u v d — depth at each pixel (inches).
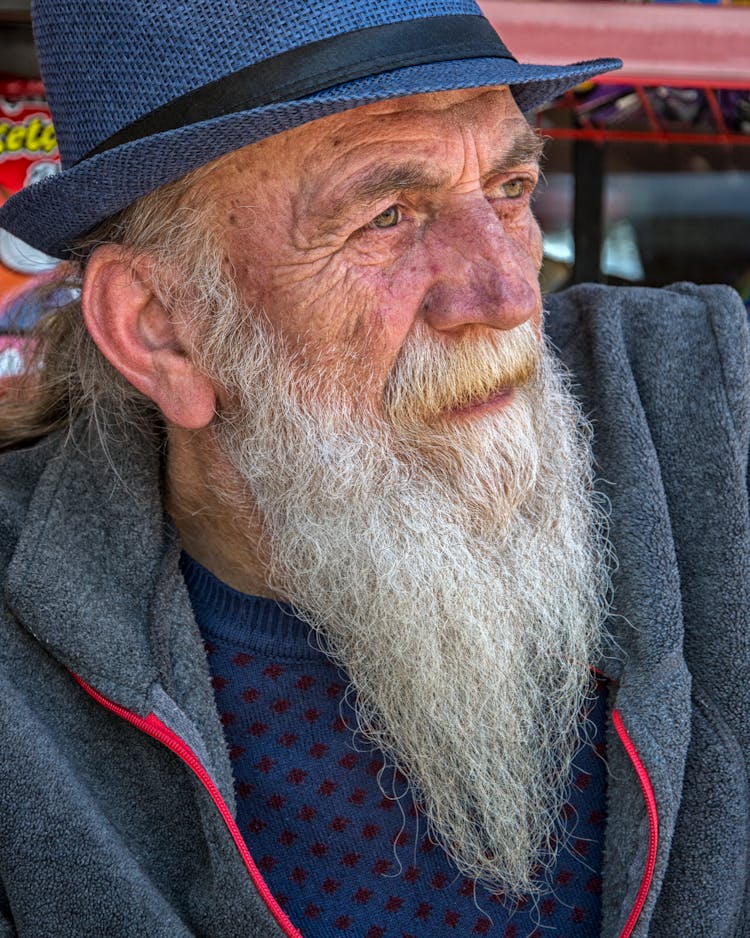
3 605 45.9
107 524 47.4
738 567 47.4
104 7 41.4
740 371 50.3
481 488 44.8
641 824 42.8
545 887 45.5
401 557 44.5
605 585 47.8
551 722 47.5
